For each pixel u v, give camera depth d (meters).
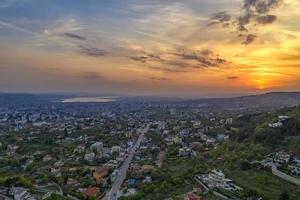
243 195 183.88
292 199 177.62
